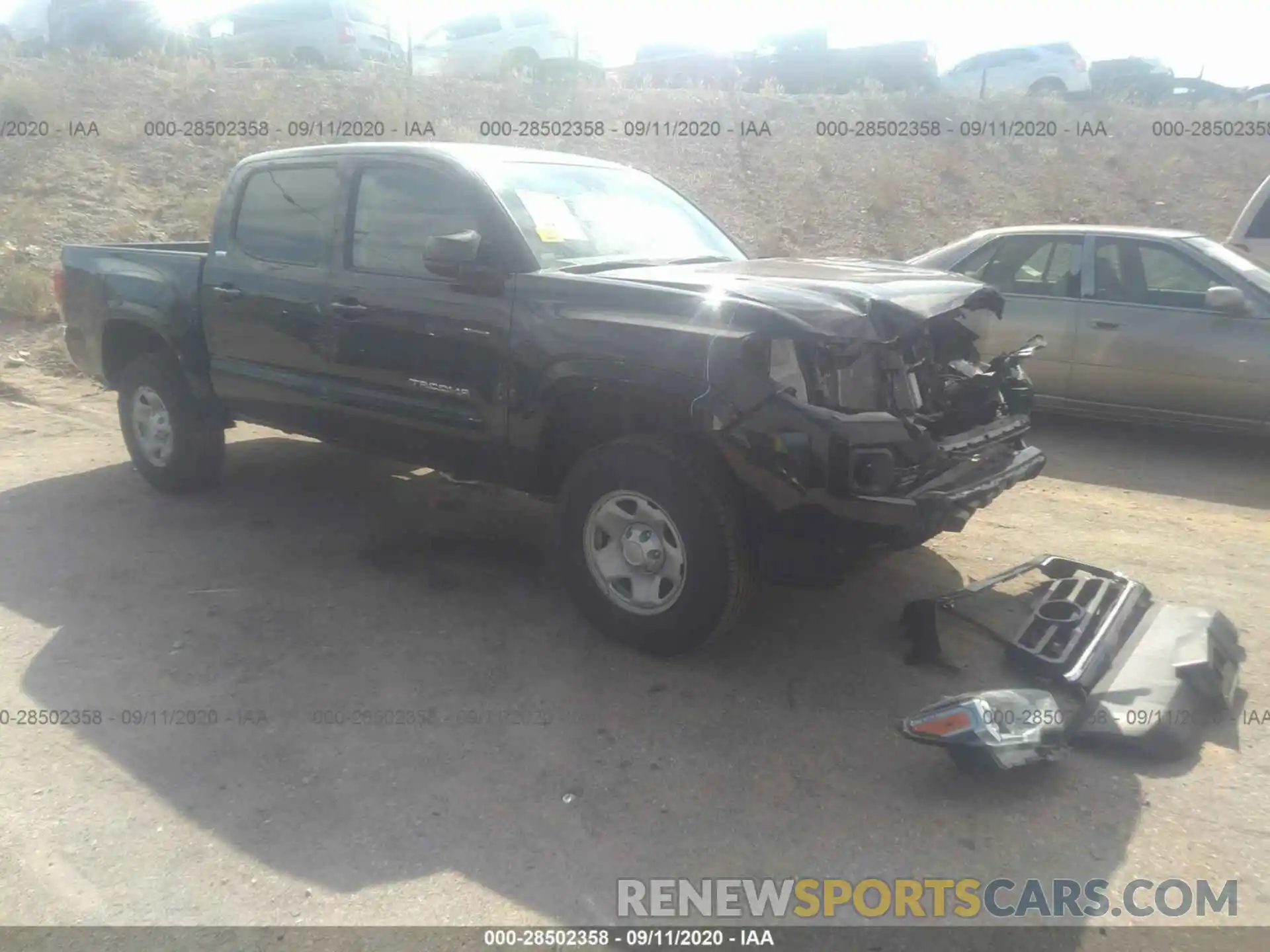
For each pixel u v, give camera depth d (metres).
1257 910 2.80
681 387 3.72
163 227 12.56
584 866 2.99
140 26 19.09
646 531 4.03
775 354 3.65
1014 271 7.98
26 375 9.05
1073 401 7.73
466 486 6.17
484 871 2.96
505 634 4.39
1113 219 16.38
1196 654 3.78
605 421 4.22
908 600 4.68
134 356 6.32
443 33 20.80
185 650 4.25
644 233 4.99
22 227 11.84
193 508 5.94
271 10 19.56
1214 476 6.88
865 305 3.79
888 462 3.64
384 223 4.84
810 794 3.30
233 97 16.47
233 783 3.38
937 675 4.00
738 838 3.10
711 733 3.64
